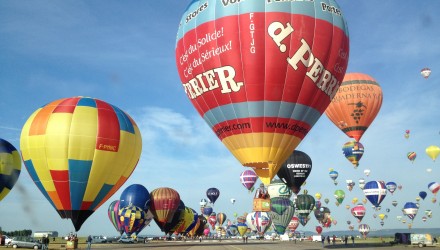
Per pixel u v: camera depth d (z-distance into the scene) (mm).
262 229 77000
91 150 27312
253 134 20531
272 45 19547
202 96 21406
